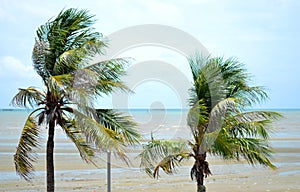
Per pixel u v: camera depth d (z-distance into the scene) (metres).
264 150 15.27
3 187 24.27
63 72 14.35
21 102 14.29
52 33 14.67
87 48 13.85
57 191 23.08
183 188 23.89
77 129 14.84
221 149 14.66
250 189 24.03
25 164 14.99
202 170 14.95
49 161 14.97
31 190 23.69
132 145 14.32
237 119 14.80
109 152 13.67
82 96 12.73
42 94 14.51
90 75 13.01
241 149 14.90
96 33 14.95
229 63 15.20
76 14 15.00
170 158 14.69
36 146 15.01
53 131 14.95
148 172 15.08
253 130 14.71
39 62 14.54
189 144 14.89
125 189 23.48
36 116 14.77
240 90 15.22
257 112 14.83
